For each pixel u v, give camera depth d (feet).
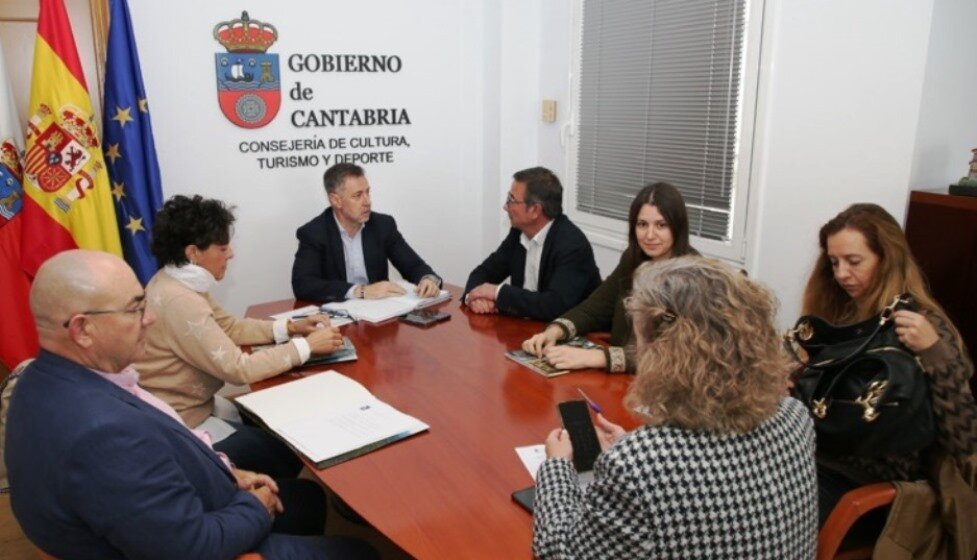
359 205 9.37
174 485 3.80
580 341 7.00
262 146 11.03
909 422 4.46
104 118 9.32
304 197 11.56
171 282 6.29
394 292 8.86
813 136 8.35
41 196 8.77
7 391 4.50
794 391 4.97
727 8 9.32
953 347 4.57
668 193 6.82
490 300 8.23
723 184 9.79
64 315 3.83
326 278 9.66
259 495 4.87
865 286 5.30
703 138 10.01
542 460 4.71
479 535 3.92
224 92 10.55
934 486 4.68
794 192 8.67
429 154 12.66
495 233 13.19
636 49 10.96
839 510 4.45
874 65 7.61
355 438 4.99
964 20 7.33
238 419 7.21
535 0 12.54
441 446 4.93
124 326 4.02
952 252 7.06
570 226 8.45
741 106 9.23
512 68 12.56
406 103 12.21
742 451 3.14
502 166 12.89
